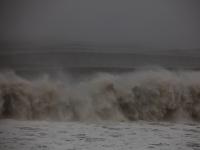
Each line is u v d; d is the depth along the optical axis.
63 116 10.62
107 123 9.95
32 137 7.93
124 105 11.16
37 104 10.70
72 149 7.15
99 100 11.04
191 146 7.61
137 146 7.48
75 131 8.67
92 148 7.25
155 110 11.16
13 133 8.23
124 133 8.62
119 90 11.23
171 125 9.91
